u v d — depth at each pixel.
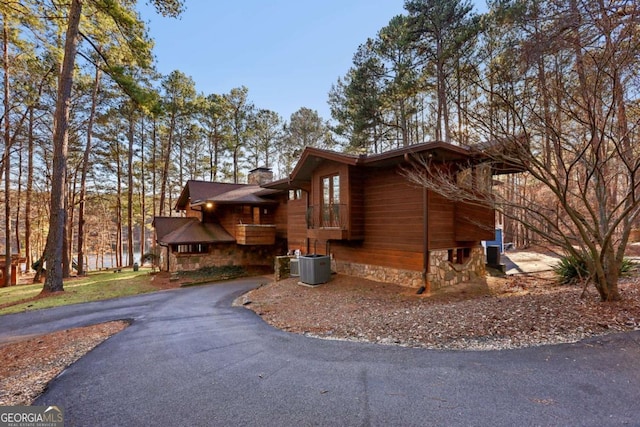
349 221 9.85
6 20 11.46
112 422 2.81
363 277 10.37
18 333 6.58
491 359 3.57
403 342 4.45
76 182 19.56
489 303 5.86
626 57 3.78
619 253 4.98
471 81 5.23
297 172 11.52
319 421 2.64
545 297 5.76
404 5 14.16
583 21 4.20
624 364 3.19
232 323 6.53
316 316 6.62
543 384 2.95
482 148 5.55
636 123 4.10
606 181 5.20
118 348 5.10
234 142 26.20
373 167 9.95
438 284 8.56
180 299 10.09
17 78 14.02
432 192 8.59
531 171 4.75
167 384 3.57
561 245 5.28
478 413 2.58
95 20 11.68
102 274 17.45
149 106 11.89
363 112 17.45
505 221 16.16
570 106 4.42
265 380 3.52
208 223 17.09
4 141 15.12
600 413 2.46
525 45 4.66
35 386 3.73
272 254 17.33
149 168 23.62
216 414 2.86
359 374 3.50
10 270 16.36
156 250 19.14
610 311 4.53
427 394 2.94
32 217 22.48
